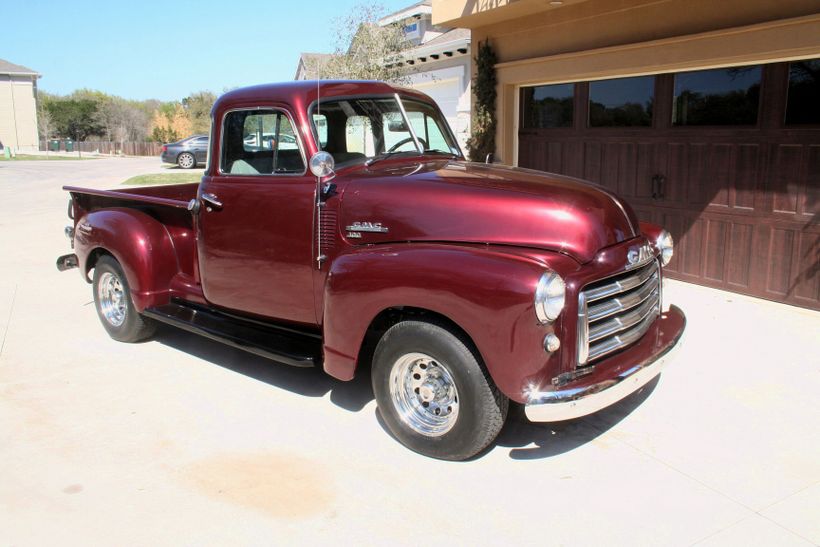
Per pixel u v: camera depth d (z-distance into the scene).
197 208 4.71
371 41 12.79
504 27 8.74
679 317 4.21
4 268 8.56
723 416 4.05
